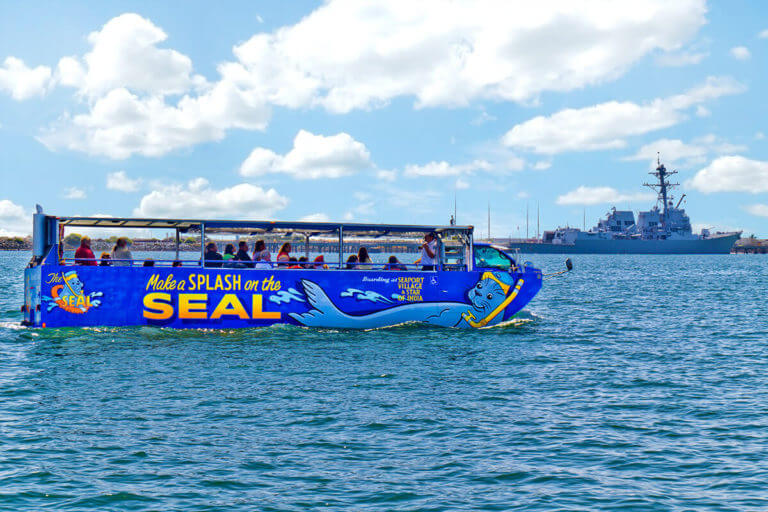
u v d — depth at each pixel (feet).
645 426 32.42
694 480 25.29
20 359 45.01
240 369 43.29
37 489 23.31
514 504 22.88
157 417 32.50
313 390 38.27
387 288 59.57
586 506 22.76
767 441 30.09
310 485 24.34
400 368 44.73
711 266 345.31
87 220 55.11
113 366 43.45
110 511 21.65
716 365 48.49
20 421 31.48
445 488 24.25
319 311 57.82
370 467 26.30
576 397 38.14
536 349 53.93
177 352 48.08
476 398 37.40
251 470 25.73
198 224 57.93
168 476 24.90
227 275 56.08
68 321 53.57
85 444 28.32
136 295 54.44
